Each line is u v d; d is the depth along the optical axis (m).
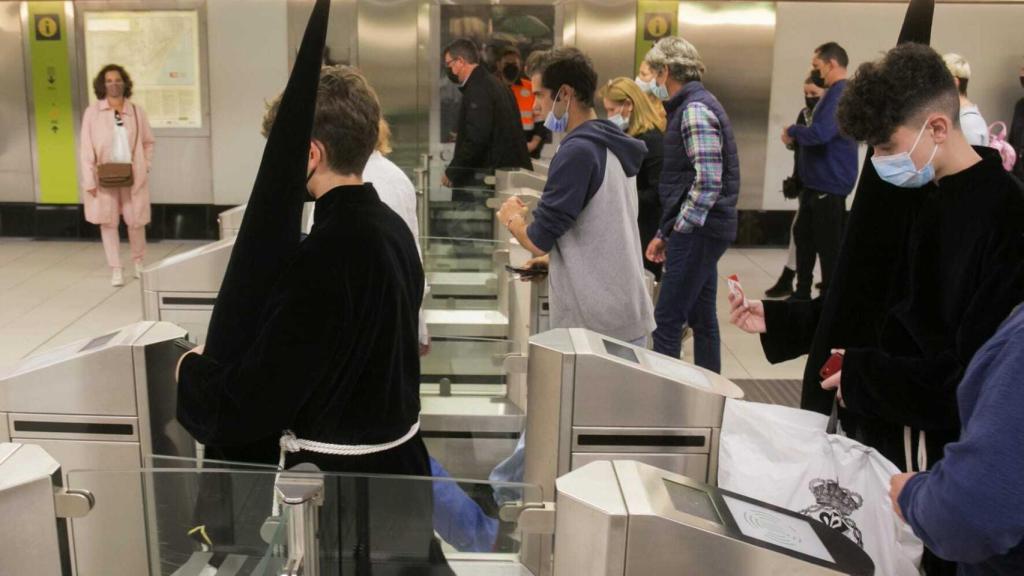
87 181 6.54
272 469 1.51
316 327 1.50
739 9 8.09
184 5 8.12
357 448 1.63
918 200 1.89
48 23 8.12
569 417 1.99
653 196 4.90
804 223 5.96
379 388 1.64
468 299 3.66
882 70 1.67
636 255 2.73
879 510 1.70
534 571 1.43
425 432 2.73
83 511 1.40
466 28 8.09
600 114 8.23
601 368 1.97
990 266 1.61
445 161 8.34
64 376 2.21
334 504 1.44
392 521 1.45
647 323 2.77
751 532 1.27
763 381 4.84
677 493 1.35
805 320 2.22
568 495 1.29
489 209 4.78
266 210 1.51
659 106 4.84
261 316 1.55
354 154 1.64
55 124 8.30
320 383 1.58
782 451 1.82
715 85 8.24
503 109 5.58
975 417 1.20
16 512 1.36
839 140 5.66
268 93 8.30
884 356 1.78
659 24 8.09
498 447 2.71
